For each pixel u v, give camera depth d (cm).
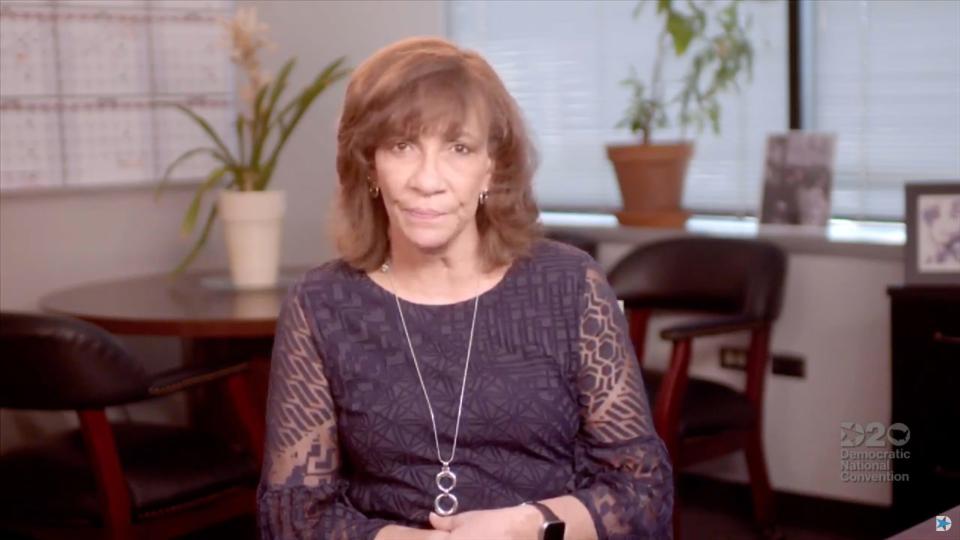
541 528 165
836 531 378
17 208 403
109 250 424
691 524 388
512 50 468
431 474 174
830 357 376
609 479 178
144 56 427
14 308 404
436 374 175
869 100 398
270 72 457
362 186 178
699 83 432
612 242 416
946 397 322
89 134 415
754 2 416
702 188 436
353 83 173
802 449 383
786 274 358
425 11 447
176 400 440
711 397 350
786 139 404
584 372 179
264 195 364
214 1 443
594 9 447
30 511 291
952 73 381
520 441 175
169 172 425
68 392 275
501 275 180
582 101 455
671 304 372
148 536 290
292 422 178
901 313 326
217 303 343
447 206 168
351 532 172
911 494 329
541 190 469
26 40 399
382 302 178
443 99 166
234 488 307
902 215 395
